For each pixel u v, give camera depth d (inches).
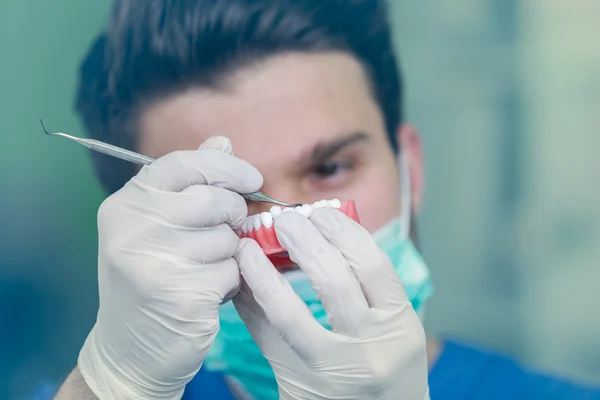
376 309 32.5
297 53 47.5
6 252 60.7
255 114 47.1
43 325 61.3
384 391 32.6
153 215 32.0
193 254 31.7
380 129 51.7
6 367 60.7
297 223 32.5
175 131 47.7
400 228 52.4
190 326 31.8
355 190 49.4
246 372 48.9
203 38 46.0
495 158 66.2
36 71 58.9
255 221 34.2
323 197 48.5
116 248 32.2
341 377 32.3
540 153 65.7
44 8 58.2
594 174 64.9
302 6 47.1
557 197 65.6
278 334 33.9
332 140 48.1
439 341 57.1
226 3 45.8
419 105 66.4
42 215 60.7
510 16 65.2
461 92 66.2
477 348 57.1
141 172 33.7
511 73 65.6
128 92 48.4
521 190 66.1
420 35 65.8
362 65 50.4
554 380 56.4
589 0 64.3
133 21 47.3
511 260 66.2
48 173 60.1
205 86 46.9
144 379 33.6
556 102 65.3
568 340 65.4
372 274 32.8
